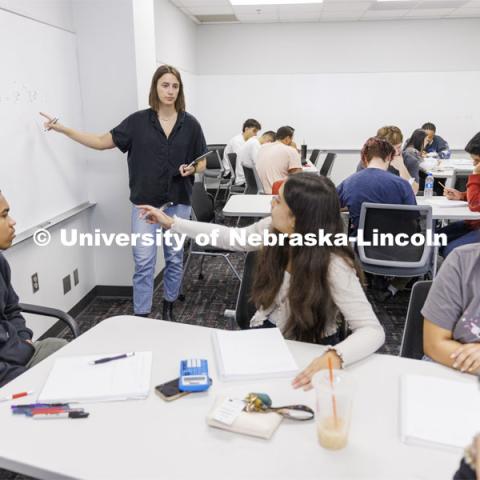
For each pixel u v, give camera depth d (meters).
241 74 7.47
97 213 3.25
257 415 0.98
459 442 0.91
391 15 6.75
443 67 7.19
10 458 0.89
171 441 0.93
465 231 3.11
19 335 1.67
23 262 2.41
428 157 5.73
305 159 6.40
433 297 1.28
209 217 3.79
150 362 1.21
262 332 1.37
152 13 3.36
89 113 3.09
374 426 0.97
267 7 6.23
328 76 7.36
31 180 2.47
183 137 2.79
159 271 3.73
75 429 0.97
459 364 1.18
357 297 1.32
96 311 3.18
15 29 2.28
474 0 5.92
